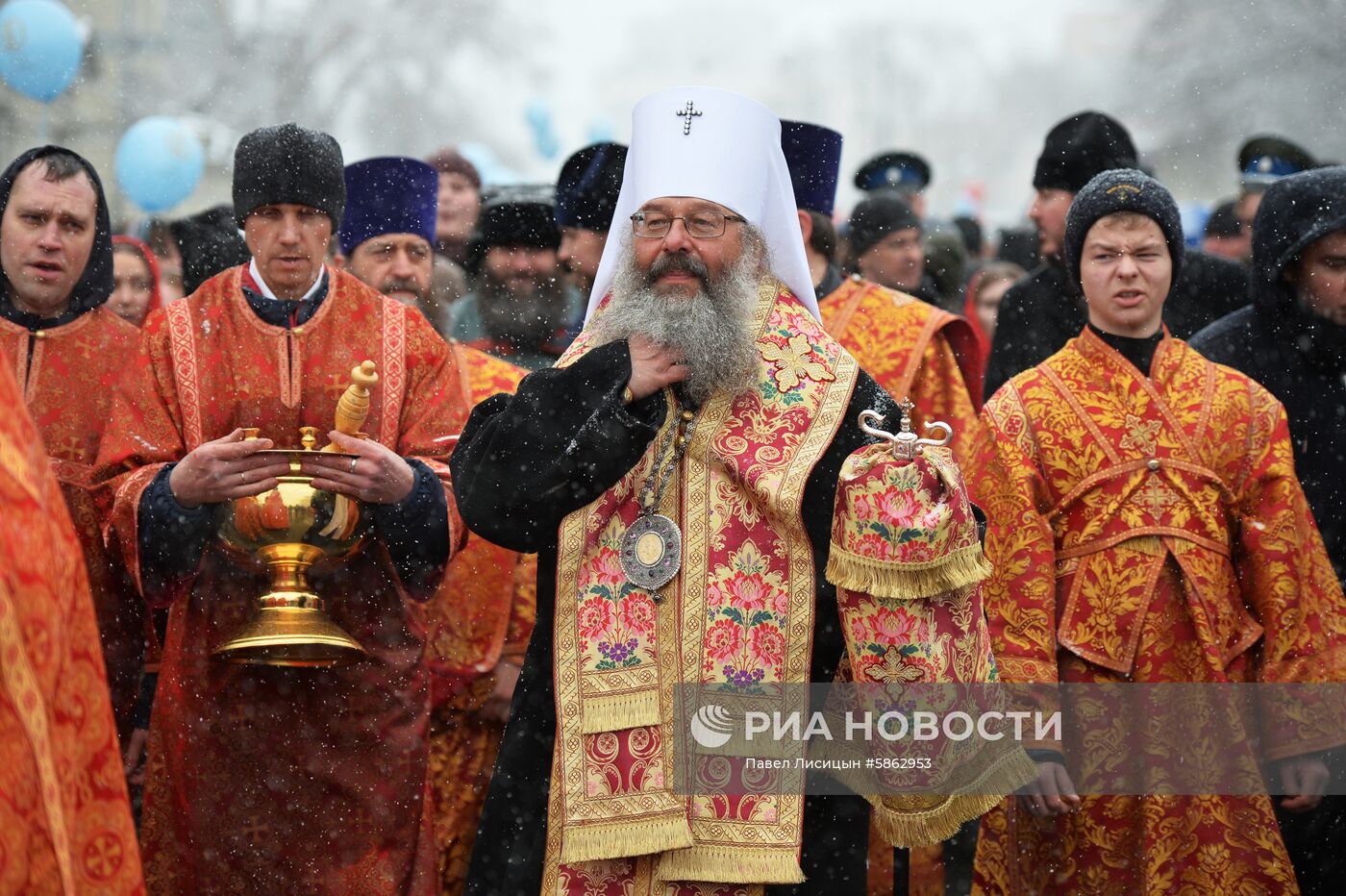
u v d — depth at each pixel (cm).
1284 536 1092
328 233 1111
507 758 916
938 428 872
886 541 841
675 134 912
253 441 996
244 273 1112
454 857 1223
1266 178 1811
